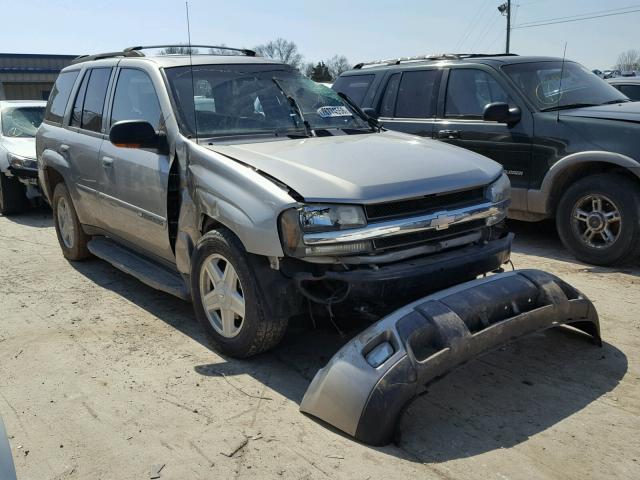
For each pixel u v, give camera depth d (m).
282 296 3.64
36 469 3.00
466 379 3.73
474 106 7.00
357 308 3.53
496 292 3.52
